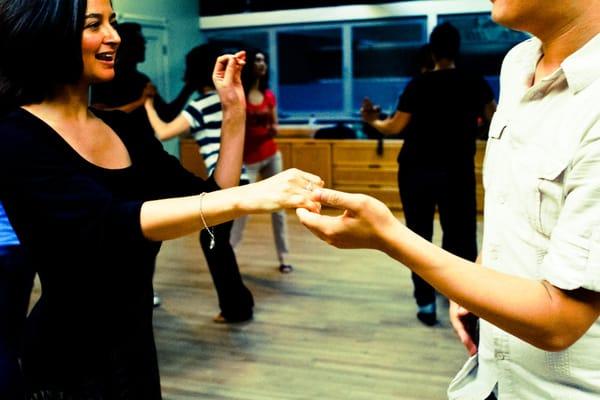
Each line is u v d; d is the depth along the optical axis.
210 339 3.37
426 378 2.87
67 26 1.08
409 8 7.29
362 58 7.73
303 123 7.88
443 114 3.32
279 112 8.20
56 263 1.11
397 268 4.54
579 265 0.81
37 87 1.13
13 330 1.30
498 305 0.84
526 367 1.04
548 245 0.98
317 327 3.49
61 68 1.11
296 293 4.06
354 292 4.05
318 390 2.79
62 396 1.19
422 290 3.46
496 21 0.97
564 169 0.92
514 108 1.08
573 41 0.95
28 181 1.06
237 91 1.46
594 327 0.96
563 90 0.96
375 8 7.41
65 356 1.18
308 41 7.93
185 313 3.75
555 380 1.01
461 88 3.31
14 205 1.08
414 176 3.44
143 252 1.07
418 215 3.48
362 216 0.84
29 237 1.10
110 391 1.22
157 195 1.35
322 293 4.05
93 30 1.13
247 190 0.98
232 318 3.59
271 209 0.94
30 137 1.08
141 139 1.35
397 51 7.55
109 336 1.21
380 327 3.47
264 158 4.36
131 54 3.22
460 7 7.06
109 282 1.17
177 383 2.88
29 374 1.20
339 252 5.00
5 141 1.06
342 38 7.75
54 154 1.09
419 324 3.50
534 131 0.99
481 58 7.25
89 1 1.11
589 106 0.89
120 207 1.03
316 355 3.14
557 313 0.83
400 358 3.08
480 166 6.16
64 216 1.05
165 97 7.63
